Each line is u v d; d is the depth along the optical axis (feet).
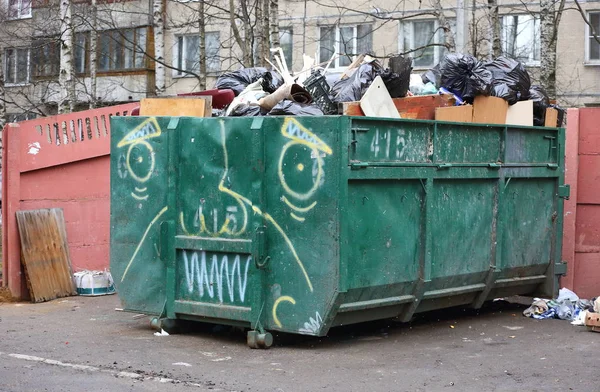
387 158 25.12
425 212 26.58
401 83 28.22
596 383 20.99
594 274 33.68
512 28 85.87
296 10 94.89
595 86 85.51
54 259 35.42
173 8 99.35
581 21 85.61
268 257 24.76
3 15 94.53
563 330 28.25
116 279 28.09
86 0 82.28
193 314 26.30
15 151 35.12
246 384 20.72
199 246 25.93
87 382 20.80
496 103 29.99
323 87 27.22
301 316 24.29
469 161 28.30
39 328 28.37
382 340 26.37
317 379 21.25
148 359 23.47
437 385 20.75
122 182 27.86
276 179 24.59
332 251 23.67
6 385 20.45
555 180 32.37
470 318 30.35
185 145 26.32
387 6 91.09
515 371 22.25
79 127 36.94
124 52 102.99
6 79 101.76
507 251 30.14
